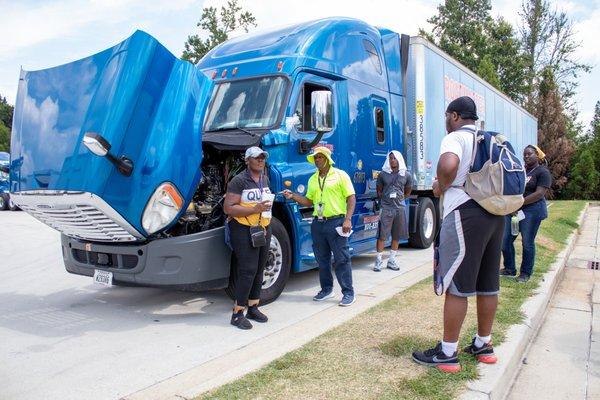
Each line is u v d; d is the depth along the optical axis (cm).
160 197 520
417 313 544
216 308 629
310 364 410
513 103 1908
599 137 3341
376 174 848
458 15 4425
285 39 721
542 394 410
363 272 826
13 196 576
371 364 410
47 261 965
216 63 746
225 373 398
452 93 1184
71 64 538
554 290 737
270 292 630
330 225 618
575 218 1631
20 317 591
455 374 393
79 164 501
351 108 779
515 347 456
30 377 417
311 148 670
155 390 382
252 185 532
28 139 553
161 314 604
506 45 4303
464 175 399
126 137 493
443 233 405
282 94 655
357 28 826
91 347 488
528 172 720
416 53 993
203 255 558
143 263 546
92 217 532
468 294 396
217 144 595
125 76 496
